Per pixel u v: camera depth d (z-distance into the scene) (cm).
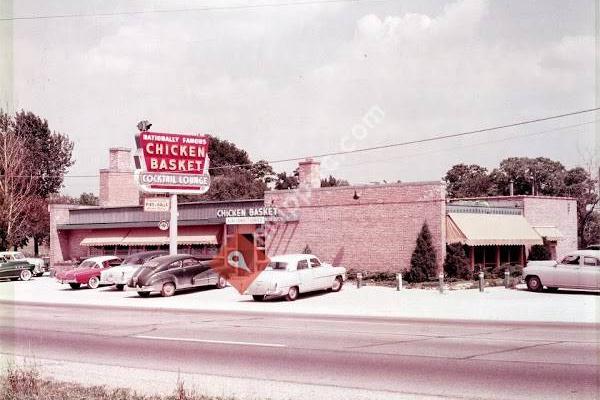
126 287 3719
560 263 2855
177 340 1605
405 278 3478
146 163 3806
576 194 6938
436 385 1027
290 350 1409
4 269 4647
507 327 1792
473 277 3462
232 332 1745
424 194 3528
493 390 984
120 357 1373
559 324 1878
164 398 961
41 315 2338
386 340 1529
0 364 1217
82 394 987
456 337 1563
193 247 4553
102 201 5444
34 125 6750
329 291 3122
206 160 4012
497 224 3709
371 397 956
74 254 5419
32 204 6181
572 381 1038
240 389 1028
